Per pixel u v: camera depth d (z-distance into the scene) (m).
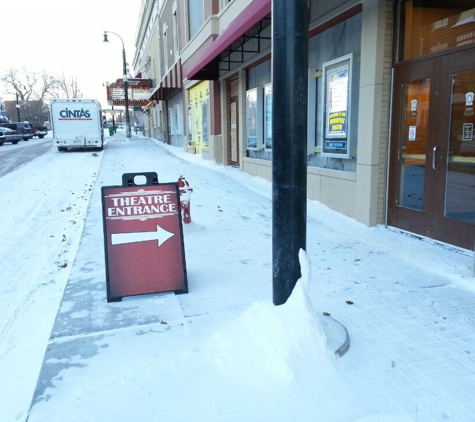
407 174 5.94
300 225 3.06
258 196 9.21
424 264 4.74
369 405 2.44
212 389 2.60
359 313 3.61
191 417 2.38
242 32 8.01
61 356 3.04
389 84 6.05
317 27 7.51
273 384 2.61
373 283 4.27
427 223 5.58
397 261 4.92
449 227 5.23
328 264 4.86
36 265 5.21
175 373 2.78
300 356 2.75
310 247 5.51
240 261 5.05
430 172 5.46
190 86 19.39
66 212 8.22
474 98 4.79
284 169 3.00
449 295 3.96
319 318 3.21
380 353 2.98
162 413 2.42
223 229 6.57
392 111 6.06
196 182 11.15
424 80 5.48
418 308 3.69
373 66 6.00
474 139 4.82
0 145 31.11
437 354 2.96
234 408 2.43
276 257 3.12
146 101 43.53
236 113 13.45
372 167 6.21
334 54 7.46
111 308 3.83
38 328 3.52
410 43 5.75
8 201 9.55
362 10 6.21
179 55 22.41
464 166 4.98
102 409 2.47
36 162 17.98
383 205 6.37
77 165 16.25
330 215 7.11
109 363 2.93
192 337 3.25
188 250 5.50
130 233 4.07
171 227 4.15
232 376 2.70
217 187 10.38
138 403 2.51
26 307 3.97
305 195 3.06
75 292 4.23
